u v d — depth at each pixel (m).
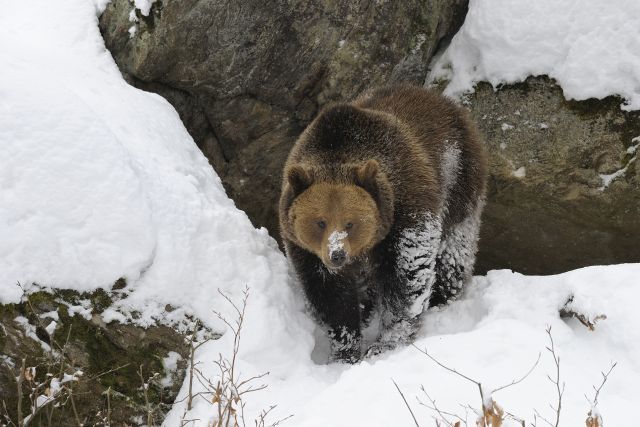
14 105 9.78
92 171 9.69
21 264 9.01
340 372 10.29
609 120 13.16
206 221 10.41
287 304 10.55
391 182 10.55
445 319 11.37
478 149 12.60
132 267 9.41
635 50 12.89
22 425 7.87
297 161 10.98
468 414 7.46
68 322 9.09
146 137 11.69
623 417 7.27
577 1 13.31
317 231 10.00
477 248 13.41
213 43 13.20
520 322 9.12
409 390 7.93
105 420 8.60
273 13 13.19
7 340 8.88
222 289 9.92
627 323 8.54
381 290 11.34
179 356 9.38
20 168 9.40
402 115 11.84
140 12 13.25
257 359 9.56
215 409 8.76
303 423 7.68
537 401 7.62
